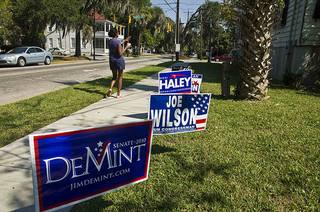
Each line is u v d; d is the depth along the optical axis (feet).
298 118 18.67
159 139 14.17
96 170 6.11
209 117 18.63
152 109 10.09
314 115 19.53
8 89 29.96
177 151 12.56
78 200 5.94
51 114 18.70
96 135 5.92
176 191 9.12
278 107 22.40
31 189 9.12
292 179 9.91
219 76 49.06
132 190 9.21
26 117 17.83
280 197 8.84
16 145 12.92
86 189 6.03
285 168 10.82
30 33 105.29
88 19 102.42
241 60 26.20
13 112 19.03
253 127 16.56
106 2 102.27
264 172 10.49
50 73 47.52
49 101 22.91
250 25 23.57
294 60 40.16
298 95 29.50
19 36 109.81
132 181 6.89
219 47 237.04
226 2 24.81
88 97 24.97
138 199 8.66
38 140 5.12
